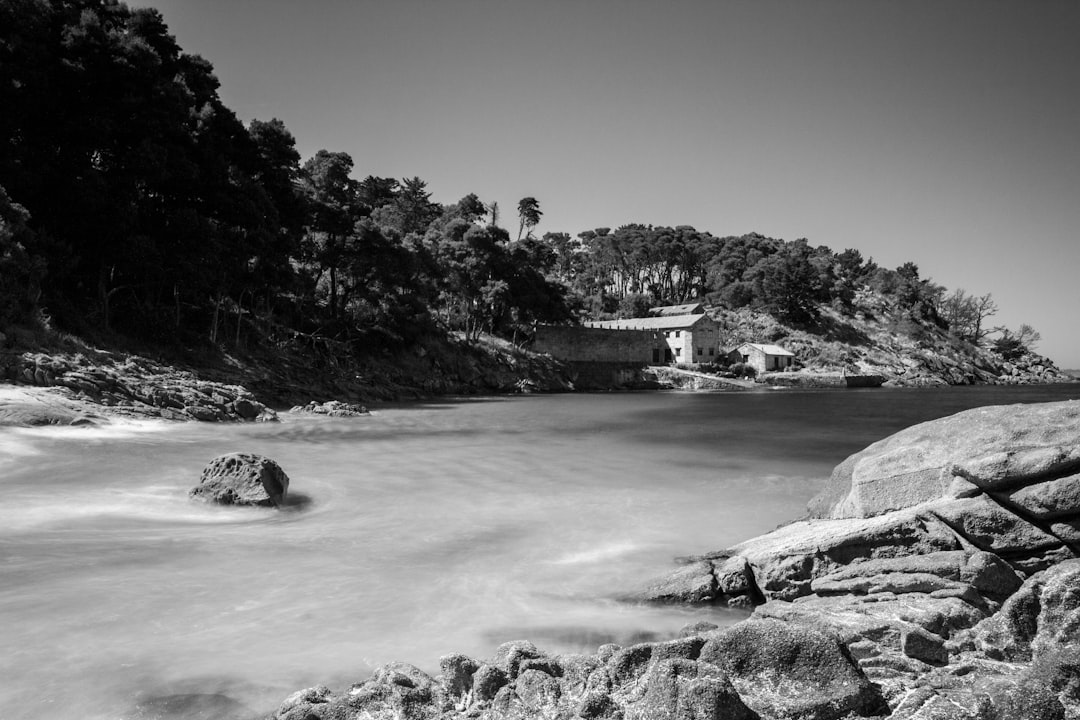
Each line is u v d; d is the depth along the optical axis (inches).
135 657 299.4
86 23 1628.9
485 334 3961.6
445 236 3804.1
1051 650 260.5
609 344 4586.6
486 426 1555.1
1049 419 416.2
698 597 391.2
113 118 1652.3
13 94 1503.4
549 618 365.7
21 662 291.4
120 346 1567.4
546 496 694.5
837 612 320.2
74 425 1032.2
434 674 285.7
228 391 1491.1
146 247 1615.4
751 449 1138.0
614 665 249.9
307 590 398.0
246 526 554.3
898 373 5910.4
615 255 7244.1
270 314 2365.9
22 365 1144.8
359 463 904.9
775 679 237.5
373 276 2721.5
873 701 229.0
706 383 4478.3
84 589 385.7
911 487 430.0
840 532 399.2
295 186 2583.7
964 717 210.7
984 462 393.4
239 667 292.4
